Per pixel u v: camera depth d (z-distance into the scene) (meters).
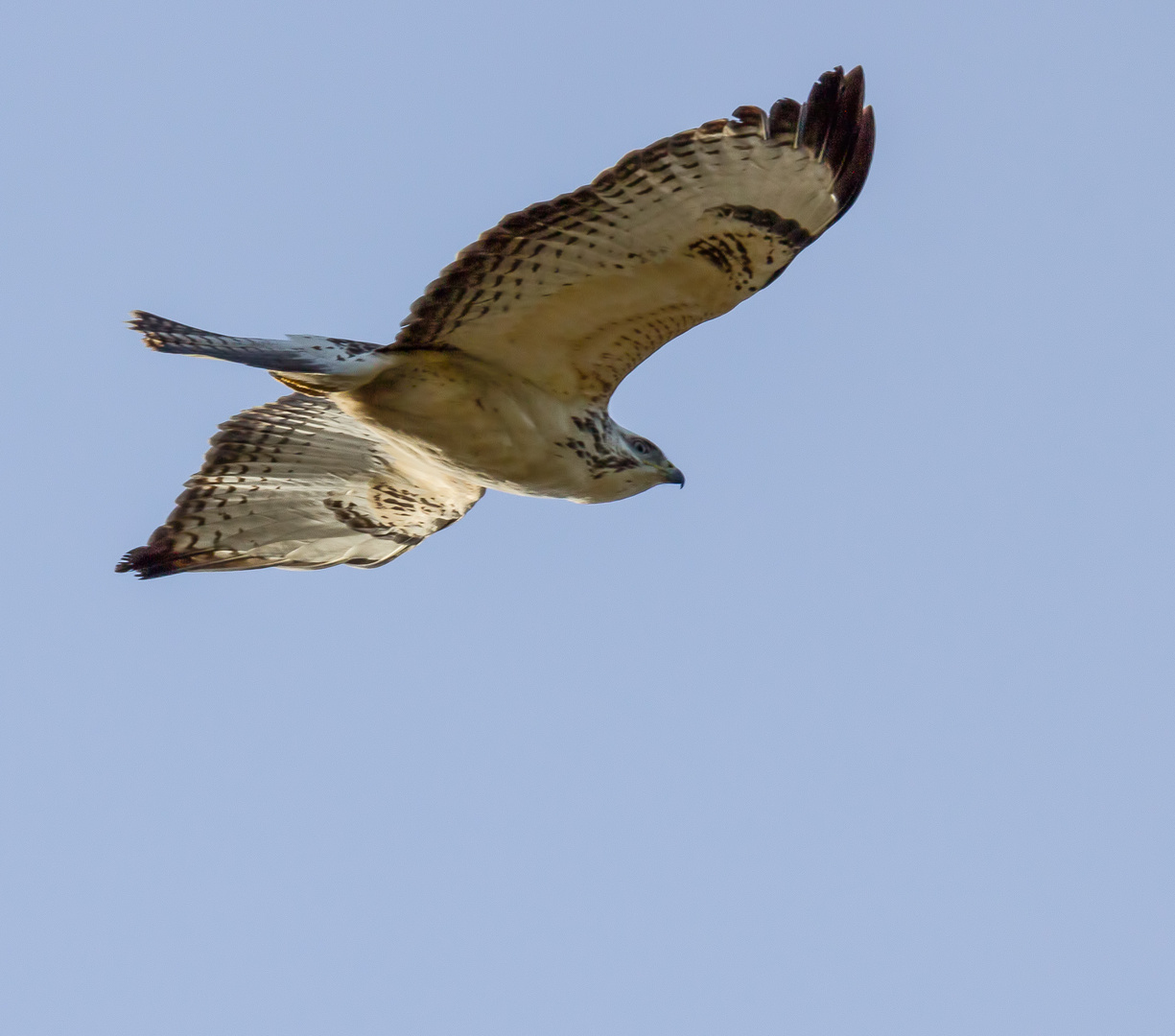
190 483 15.91
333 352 12.80
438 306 12.37
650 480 13.89
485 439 13.35
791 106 11.73
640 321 12.65
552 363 13.02
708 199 11.86
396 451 14.42
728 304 12.49
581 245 12.01
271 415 15.62
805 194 11.95
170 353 11.83
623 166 11.60
